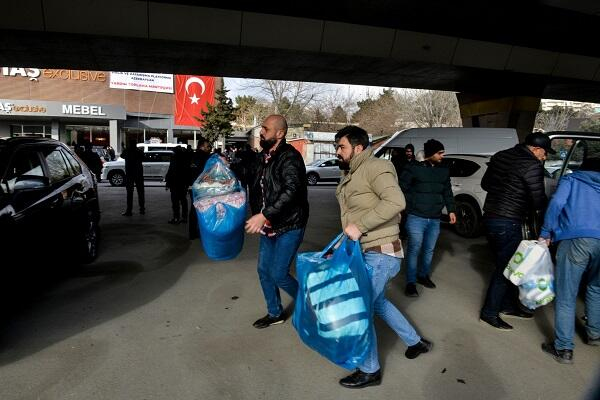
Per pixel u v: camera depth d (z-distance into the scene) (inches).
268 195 142.6
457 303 185.3
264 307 173.2
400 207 106.4
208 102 1624.0
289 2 448.5
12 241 146.2
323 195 634.2
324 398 112.7
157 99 1562.5
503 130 420.2
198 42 459.2
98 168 438.9
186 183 361.4
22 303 174.6
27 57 520.1
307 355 134.7
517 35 548.4
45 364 126.7
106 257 246.5
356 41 504.7
